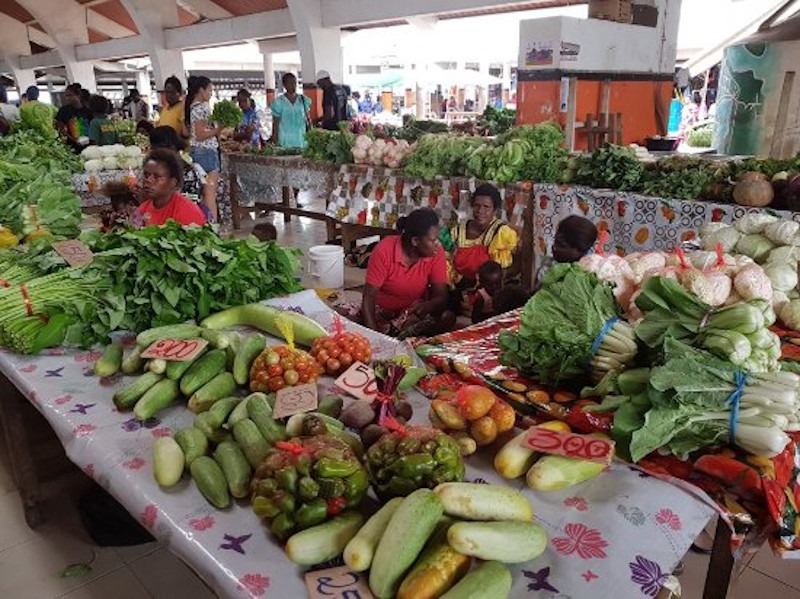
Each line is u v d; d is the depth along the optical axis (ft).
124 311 7.10
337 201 20.26
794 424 4.63
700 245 9.25
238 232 25.67
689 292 5.72
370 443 4.54
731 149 22.11
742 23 39.04
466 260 12.87
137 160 19.10
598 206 14.11
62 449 8.43
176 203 10.73
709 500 4.37
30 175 13.08
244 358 5.79
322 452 3.95
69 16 64.08
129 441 5.14
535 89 22.58
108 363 6.25
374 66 73.67
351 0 35.63
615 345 5.41
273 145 25.81
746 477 4.41
